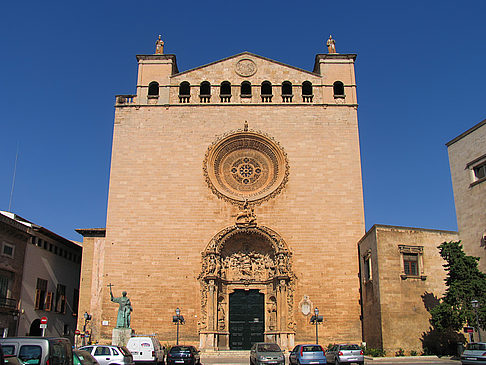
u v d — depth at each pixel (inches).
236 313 1877.5
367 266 1726.1
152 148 1968.5
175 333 1760.6
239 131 1977.1
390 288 1574.8
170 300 1795.0
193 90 2057.1
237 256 1930.4
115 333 1556.3
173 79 2071.9
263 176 1989.4
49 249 2114.9
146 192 1914.4
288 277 1798.7
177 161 1952.5
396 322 1547.7
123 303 1598.2
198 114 2009.1
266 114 2006.6
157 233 1866.4
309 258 1834.4
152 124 1999.3
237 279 1900.8
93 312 1824.6
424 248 1672.0
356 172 1932.8
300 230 1865.2
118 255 1841.8
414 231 1675.7
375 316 1601.9
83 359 866.8
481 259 1667.1
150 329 1765.5
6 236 1768.0
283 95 2044.8
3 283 1747.0
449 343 1576.0
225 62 2091.5
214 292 1795.0
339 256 1835.6
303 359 1231.5
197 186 1919.3
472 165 1750.7
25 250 1895.9
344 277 1813.5
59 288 2185.0
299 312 1780.3
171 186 1920.5
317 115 2004.2
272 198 1899.6
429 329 1573.6
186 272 1823.3
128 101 2044.8
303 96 2047.2
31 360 655.8
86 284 1866.4
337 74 2075.5
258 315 1876.2
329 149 1962.4
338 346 1298.0
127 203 1902.1
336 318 1771.7
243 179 1988.2
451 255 1540.4
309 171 1932.8
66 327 2255.2
